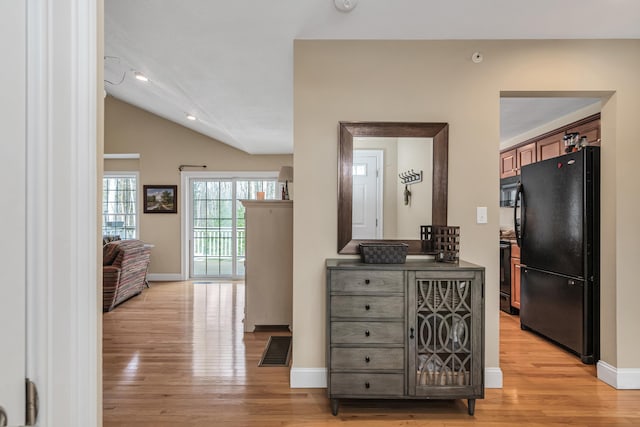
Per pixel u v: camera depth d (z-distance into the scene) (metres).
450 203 2.40
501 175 4.77
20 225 0.55
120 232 6.57
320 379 2.37
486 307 2.38
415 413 2.07
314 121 2.40
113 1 2.10
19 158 0.55
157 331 3.52
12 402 0.54
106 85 4.80
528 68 2.38
